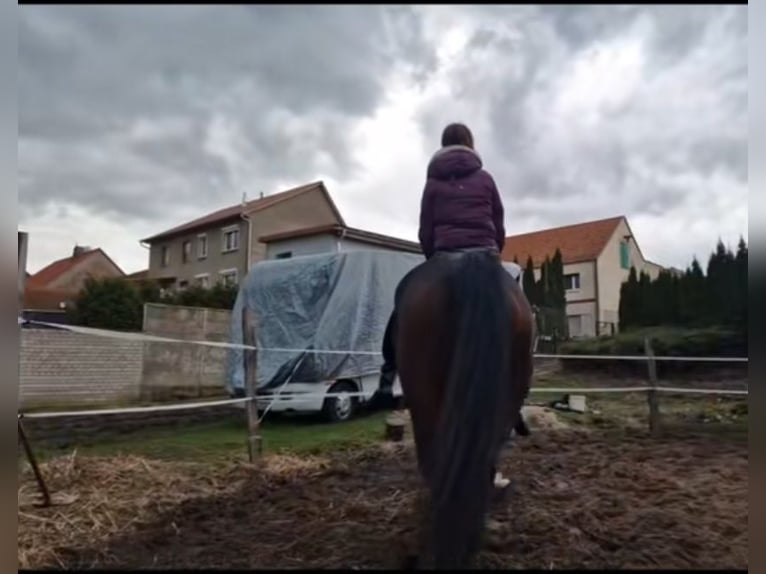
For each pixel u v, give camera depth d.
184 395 11.05
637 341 14.91
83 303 17.09
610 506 3.72
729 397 10.68
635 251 35.22
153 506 3.87
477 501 1.91
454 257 2.54
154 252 32.78
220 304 20.33
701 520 3.43
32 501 3.89
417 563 2.58
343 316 8.07
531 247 35.47
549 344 17.41
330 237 19.45
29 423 7.87
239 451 5.93
